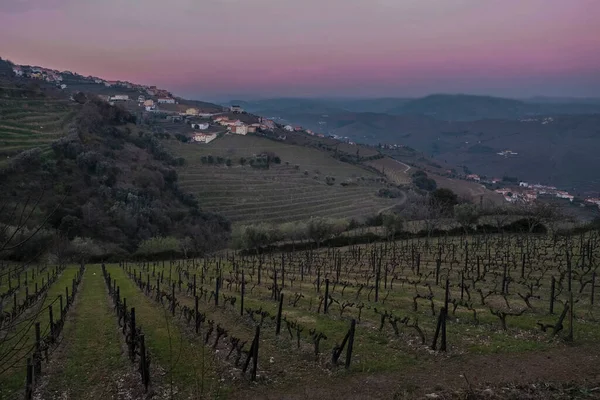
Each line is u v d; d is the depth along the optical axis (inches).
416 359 618.5
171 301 1005.8
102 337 798.5
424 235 2721.5
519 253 1740.9
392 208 4938.5
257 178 5930.1
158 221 3833.7
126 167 4564.5
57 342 754.8
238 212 4758.9
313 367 606.9
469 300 935.0
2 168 3230.8
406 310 898.1
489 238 2369.6
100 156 4261.8
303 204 5196.9
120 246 3196.4
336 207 5187.0
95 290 1492.4
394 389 528.4
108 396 542.3
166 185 4771.2
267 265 1951.3
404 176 7450.8
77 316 1002.1
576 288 1056.8
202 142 7534.5
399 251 2076.8
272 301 1045.2
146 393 534.9
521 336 700.7
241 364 617.3
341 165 7509.8
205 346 706.8
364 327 780.6
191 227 3897.6
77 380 595.8
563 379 536.4
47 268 2255.2
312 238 2783.0
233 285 1348.4
